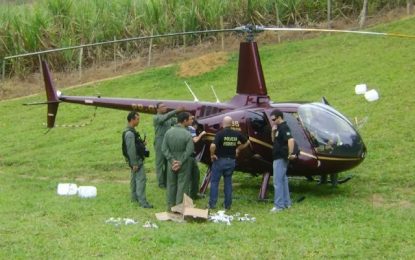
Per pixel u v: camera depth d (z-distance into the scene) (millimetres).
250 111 15070
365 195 15086
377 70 25125
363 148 14914
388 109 21203
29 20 31922
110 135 22969
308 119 14812
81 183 17891
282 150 13703
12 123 25906
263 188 14867
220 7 32125
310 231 12125
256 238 11719
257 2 32156
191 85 27641
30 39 31562
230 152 13930
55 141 23109
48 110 17969
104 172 19125
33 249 11055
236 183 16984
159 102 16609
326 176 16203
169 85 28000
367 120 20062
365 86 22266
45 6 33031
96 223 12852
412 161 17125
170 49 32312
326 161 14570
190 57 30766
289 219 13000
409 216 13125
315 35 30875
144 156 14508
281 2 32000
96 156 20750
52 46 31938
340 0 32125
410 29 28781
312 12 32188
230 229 12312
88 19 32438
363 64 26062
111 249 11062
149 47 31484
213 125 15250
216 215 13297
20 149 22531
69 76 31031
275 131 13820
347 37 29500
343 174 16750
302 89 24641
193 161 14672
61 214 13555
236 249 11070
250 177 17547
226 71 28328
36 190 16859
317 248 11109
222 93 25891
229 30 15172
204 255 10766
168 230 12203
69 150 21859
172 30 32375
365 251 10977
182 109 15719
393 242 11438
